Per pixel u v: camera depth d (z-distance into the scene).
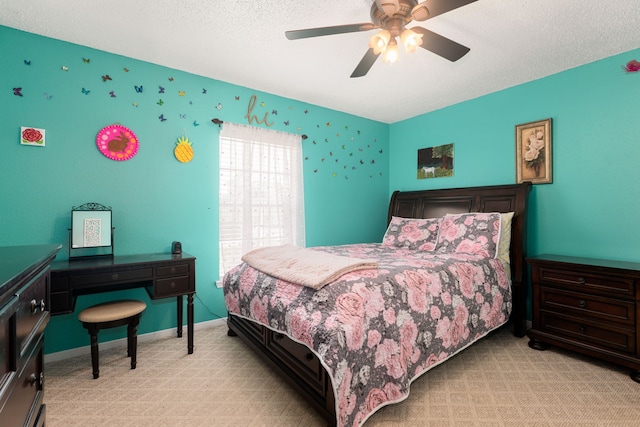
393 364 1.68
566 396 1.85
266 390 1.93
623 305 2.09
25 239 2.25
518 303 2.80
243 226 3.16
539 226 3.00
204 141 2.97
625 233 2.50
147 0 1.89
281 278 2.01
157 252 2.76
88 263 2.18
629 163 2.48
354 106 3.78
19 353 0.84
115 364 2.25
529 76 2.95
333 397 1.43
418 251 3.06
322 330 1.50
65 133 2.38
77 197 2.43
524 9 1.94
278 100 3.43
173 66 2.77
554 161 2.89
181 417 1.67
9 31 2.19
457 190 3.52
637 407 1.75
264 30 2.21
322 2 1.90
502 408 1.74
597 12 1.96
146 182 2.70
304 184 3.65
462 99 3.55
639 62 2.42
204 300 2.99
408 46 1.71
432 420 1.63
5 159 2.19
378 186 4.37
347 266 1.86
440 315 2.03
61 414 1.68
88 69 2.46
